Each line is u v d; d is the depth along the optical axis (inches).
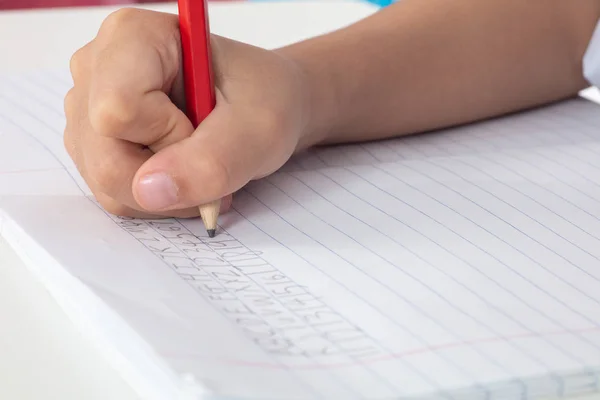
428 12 25.9
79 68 18.9
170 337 13.0
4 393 13.2
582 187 20.8
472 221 18.8
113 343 13.7
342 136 23.7
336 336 13.7
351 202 19.8
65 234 17.5
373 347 13.4
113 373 13.9
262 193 20.3
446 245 17.5
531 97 27.0
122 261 16.3
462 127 25.9
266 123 18.2
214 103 18.0
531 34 26.5
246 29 35.0
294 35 34.5
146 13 18.2
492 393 12.4
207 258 16.8
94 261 16.1
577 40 27.4
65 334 15.1
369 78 23.6
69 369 14.0
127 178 17.7
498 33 26.0
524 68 26.3
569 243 17.8
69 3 51.3
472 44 25.6
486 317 14.5
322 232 18.2
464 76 25.3
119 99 16.6
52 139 23.7
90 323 14.5
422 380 12.4
